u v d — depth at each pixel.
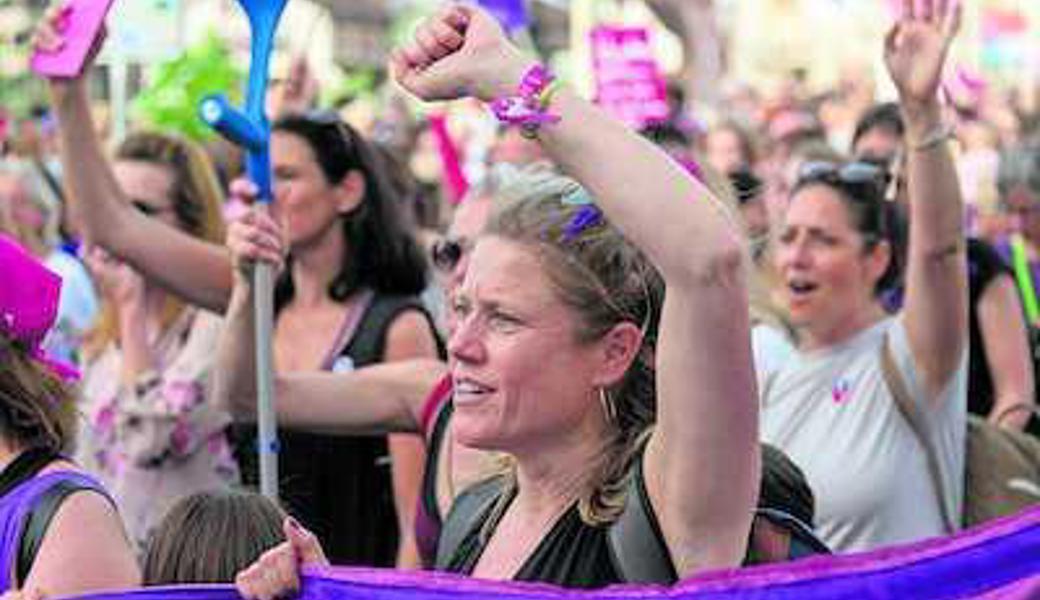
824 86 22.00
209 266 7.09
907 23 6.61
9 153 13.42
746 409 4.06
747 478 4.11
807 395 7.17
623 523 4.24
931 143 6.64
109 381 8.02
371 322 7.64
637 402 4.40
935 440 6.96
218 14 11.70
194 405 7.85
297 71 11.32
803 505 5.07
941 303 6.81
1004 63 23.27
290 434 7.31
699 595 4.04
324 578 4.28
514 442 4.37
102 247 7.02
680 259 3.98
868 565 4.02
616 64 8.56
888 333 7.04
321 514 7.32
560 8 18.59
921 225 6.74
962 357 6.91
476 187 6.53
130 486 7.89
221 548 4.88
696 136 11.90
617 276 4.34
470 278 4.40
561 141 4.11
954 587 4.02
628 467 4.31
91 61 6.73
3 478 5.04
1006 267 8.30
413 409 6.22
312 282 7.73
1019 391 8.21
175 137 8.33
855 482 6.97
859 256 7.28
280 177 7.66
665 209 3.99
